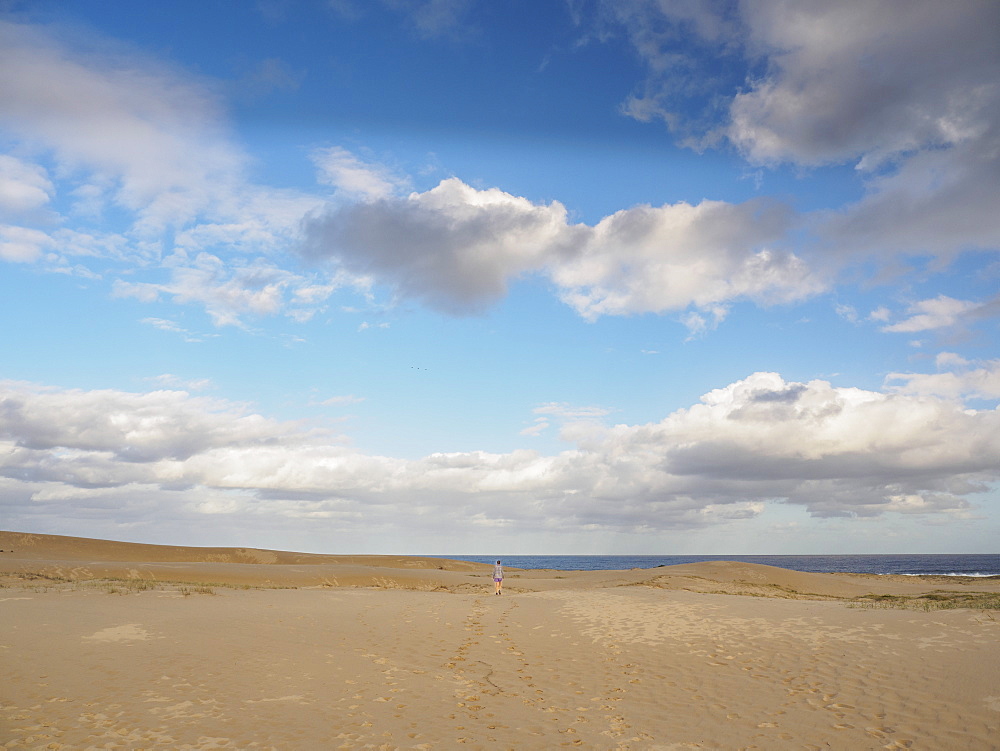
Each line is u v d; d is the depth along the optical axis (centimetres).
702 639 1634
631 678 1358
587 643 1675
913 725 1008
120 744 957
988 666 1225
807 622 1733
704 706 1164
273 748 955
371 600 2466
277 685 1283
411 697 1234
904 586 4994
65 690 1201
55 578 3712
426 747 977
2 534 6762
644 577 4694
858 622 1684
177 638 1617
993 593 3488
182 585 2992
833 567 17200
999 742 921
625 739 1020
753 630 1683
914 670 1254
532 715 1138
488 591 3656
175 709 1119
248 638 1664
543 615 2075
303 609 2167
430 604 2350
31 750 926
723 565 5253
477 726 1076
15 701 1133
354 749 961
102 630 1655
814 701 1149
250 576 4228
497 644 1692
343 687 1289
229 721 1067
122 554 6875
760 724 1062
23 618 1745
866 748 945
